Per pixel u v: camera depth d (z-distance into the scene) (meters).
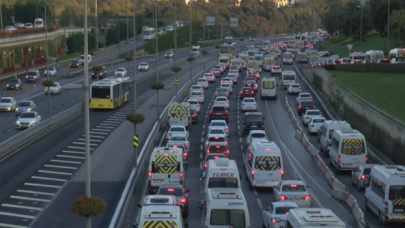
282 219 43.69
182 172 56.94
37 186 61.06
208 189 43.19
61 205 54.28
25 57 197.12
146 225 33.91
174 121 97.38
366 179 61.59
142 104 127.38
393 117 78.69
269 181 60.84
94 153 78.44
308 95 122.56
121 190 60.09
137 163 68.62
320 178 68.94
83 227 47.56
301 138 92.25
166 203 40.72
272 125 105.88
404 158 69.62
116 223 44.88
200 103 129.62
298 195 51.41
